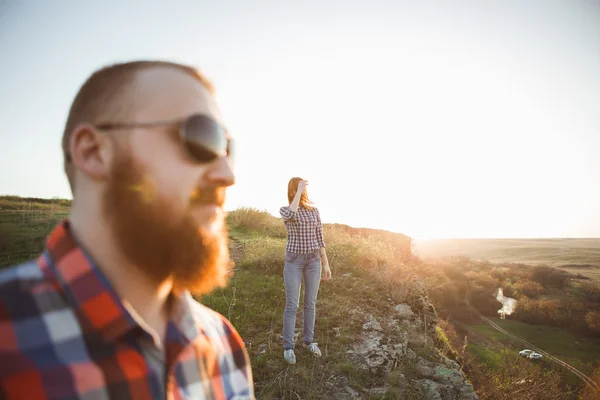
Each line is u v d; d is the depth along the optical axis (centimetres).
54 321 52
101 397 51
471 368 744
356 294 630
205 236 63
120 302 57
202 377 71
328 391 372
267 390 360
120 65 65
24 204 1350
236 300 549
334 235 1111
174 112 62
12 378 46
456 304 3712
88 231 60
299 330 484
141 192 58
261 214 1352
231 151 75
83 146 59
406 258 1352
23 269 56
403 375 413
